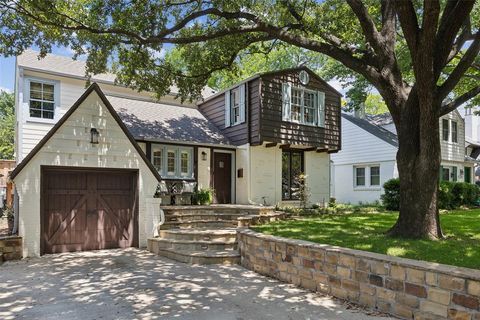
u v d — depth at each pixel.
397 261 4.40
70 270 6.78
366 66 7.27
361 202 19.30
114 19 8.67
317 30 8.27
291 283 5.94
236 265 7.38
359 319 4.30
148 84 11.02
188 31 10.84
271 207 11.67
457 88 16.98
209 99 16.02
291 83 14.20
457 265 4.30
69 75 13.01
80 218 8.73
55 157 8.24
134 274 6.51
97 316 4.39
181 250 8.01
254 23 9.02
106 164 8.88
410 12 5.85
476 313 3.60
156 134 12.56
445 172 20.61
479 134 28.30
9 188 12.27
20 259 7.71
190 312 4.55
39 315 4.43
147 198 9.38
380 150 18.77
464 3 5.88
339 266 5.12
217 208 11.21
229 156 14.38
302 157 15.34
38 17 8.19
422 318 4.08
